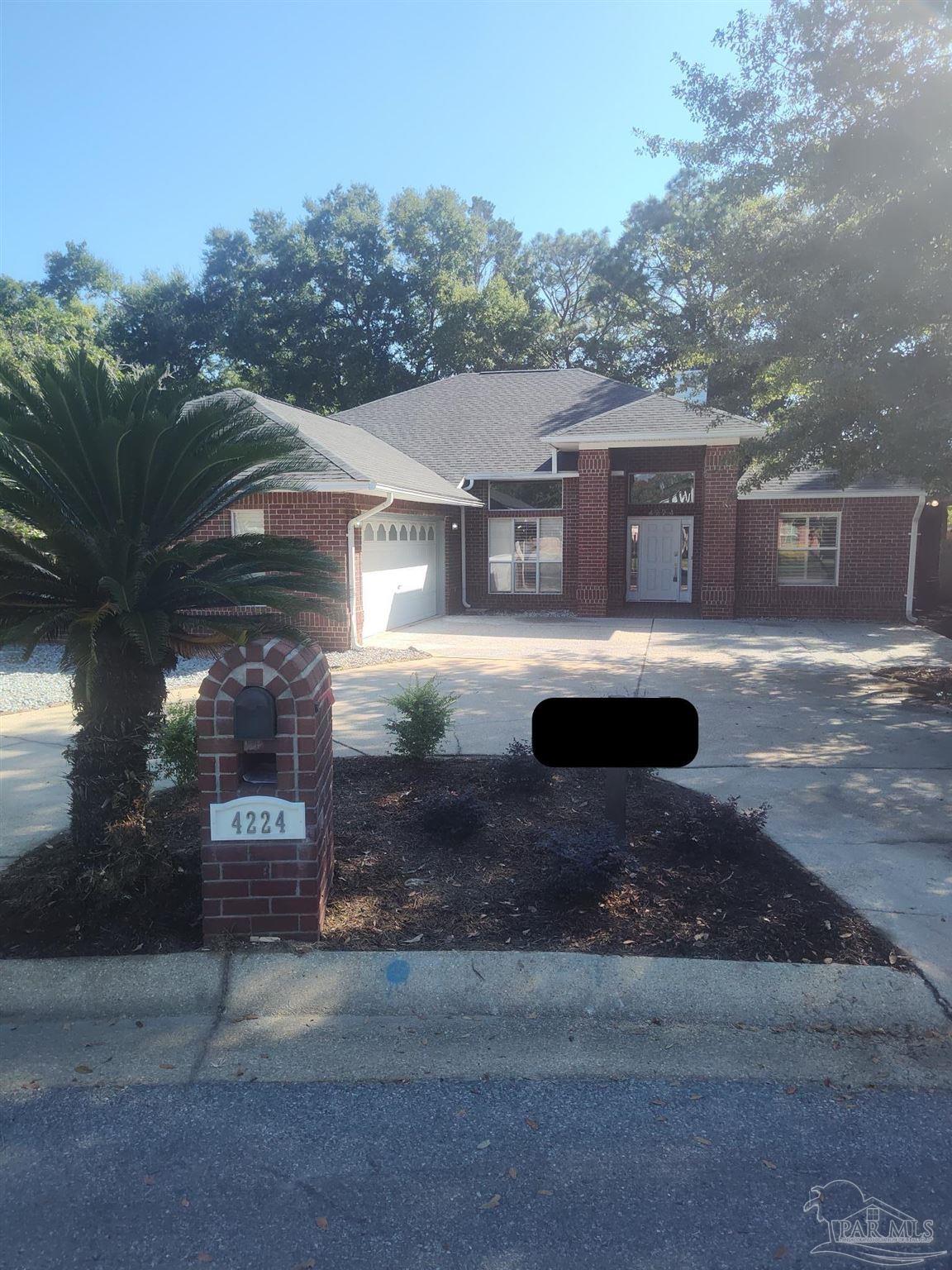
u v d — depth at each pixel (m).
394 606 16.14
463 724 8.47
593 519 18.33
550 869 4.63
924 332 8.58
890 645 14.17
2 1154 2.85
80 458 4.21
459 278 40.09
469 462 19.78
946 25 7.70
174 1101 3.14
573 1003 3.71
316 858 4.00
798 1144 2.89
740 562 18.56
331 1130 2.97
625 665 12.05
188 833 5.38
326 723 4.37
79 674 3.83
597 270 37.09
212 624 4.28
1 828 5.66
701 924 4.26
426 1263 2.41
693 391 13.84
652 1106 3.10
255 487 4.82
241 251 38.75
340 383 38.47
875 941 4.14
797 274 8.80
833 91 8.28
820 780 6.77
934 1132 2.95
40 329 24.45
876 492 17.53
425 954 3.96
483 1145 2.89
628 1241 2.48
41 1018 3.66
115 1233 2.52
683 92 9.14
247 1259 2.42
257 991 3.75
